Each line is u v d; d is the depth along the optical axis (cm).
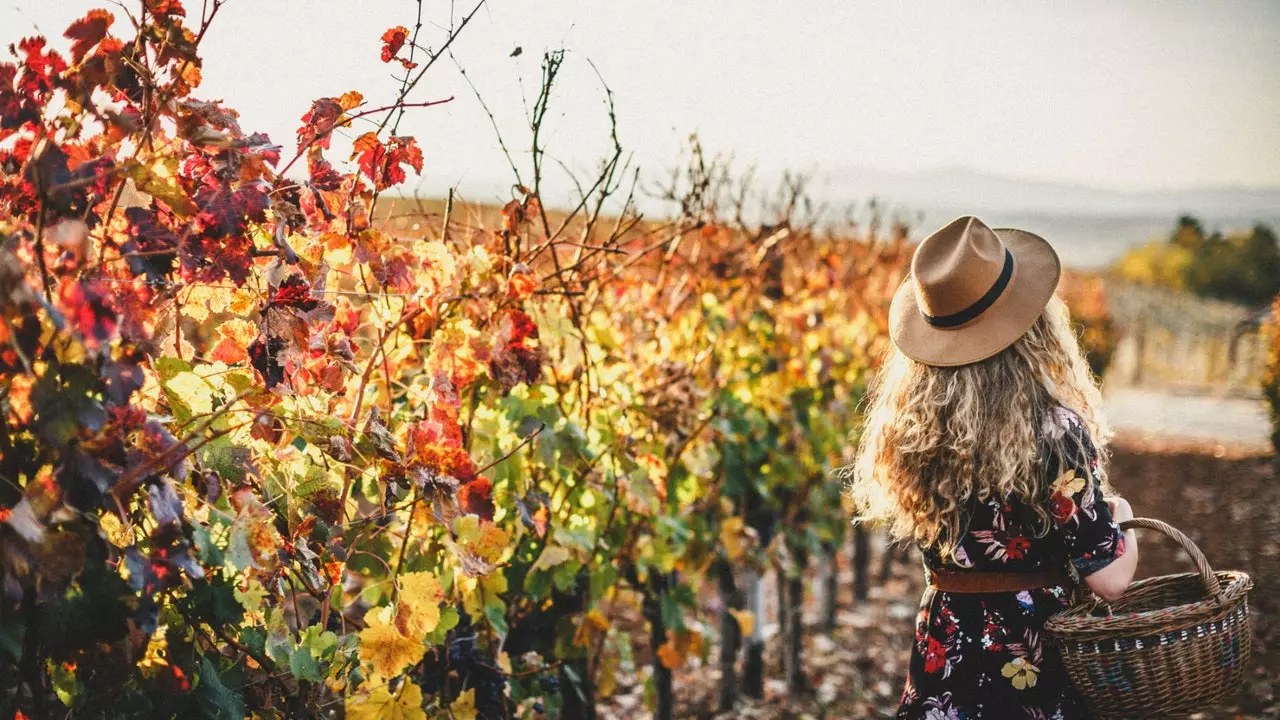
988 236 208
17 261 125
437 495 203
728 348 438
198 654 177
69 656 149
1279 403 1077
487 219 271
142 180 154
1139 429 1605
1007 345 203
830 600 588
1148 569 704
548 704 310
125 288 161
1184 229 5094
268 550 172
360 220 208
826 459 516
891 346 232
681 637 362
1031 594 201
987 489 199
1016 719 199
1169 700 188
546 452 264
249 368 194
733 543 399
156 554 151
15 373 135
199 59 168
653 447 341
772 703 475
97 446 140
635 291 380
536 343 225
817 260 514
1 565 130
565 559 266
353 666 209
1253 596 597
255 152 169
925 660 211
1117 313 3177
